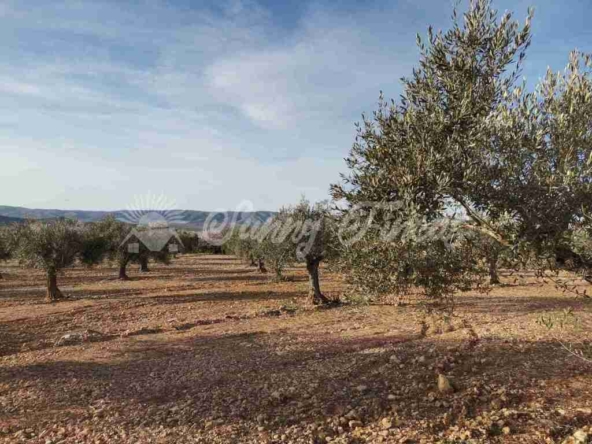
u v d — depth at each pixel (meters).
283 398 6.85
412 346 9.80
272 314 15.75
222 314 15.98
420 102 4.99
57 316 15.85
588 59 4.46
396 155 4.89
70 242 20.84
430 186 4.56
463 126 4.59
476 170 4.35
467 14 4.75
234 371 8.50
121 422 6.25
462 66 4.65
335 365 8.59
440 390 6.79
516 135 4.38
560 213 4.05
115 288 24.55
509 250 4.47
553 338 9.81
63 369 9.12
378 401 6.54
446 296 5.90
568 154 3.93
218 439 5.53
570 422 5.46
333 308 16.42
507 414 5.76
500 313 13.91
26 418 6.57
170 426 6.02
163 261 35.09
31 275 32.78
